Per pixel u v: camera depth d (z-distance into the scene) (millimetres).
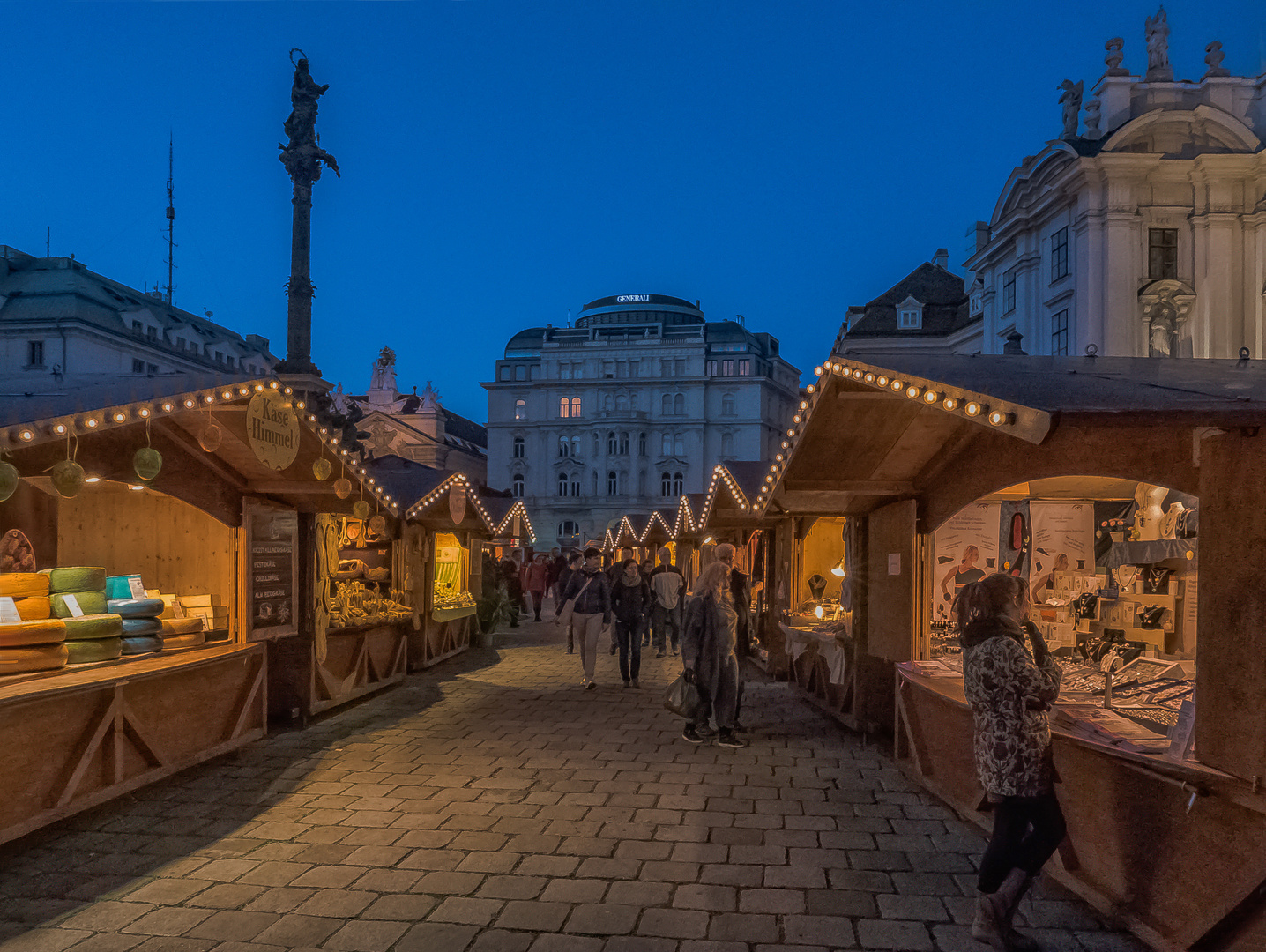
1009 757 3445
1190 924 3219
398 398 74438
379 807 5355
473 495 13414
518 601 19375
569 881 4141
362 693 9227
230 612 7023
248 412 5828
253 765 6379
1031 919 3729
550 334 70938
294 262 20594
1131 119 24500
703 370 67688
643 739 7363
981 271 32094
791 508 7395
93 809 5281
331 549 8594
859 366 4832
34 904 3871
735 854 4520
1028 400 3416
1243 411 2924
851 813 5246
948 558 7824
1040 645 3643
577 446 68750
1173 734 3510
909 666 6230
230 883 4113
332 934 3566
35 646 5262
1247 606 2961
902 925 3684
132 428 5730
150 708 5633
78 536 7258
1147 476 3857
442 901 3910
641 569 14602
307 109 20562
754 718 8344
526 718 8312
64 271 43500
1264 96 25188
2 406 4891
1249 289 24016
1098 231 24750
